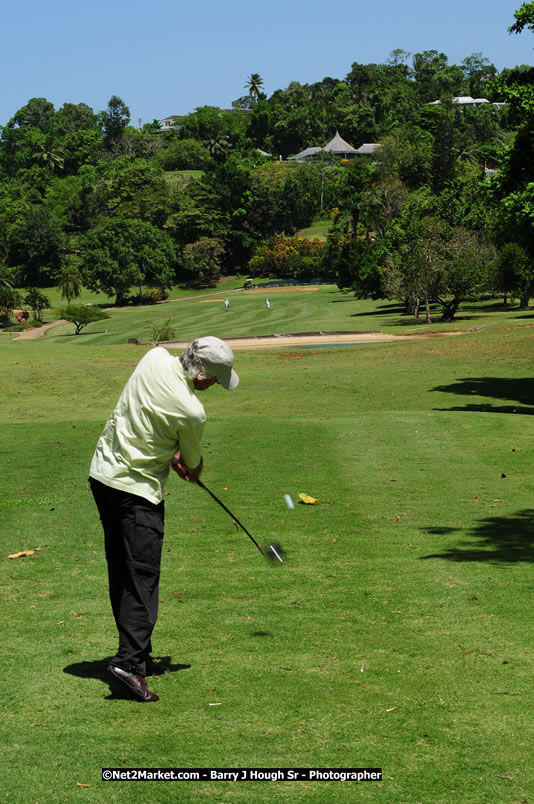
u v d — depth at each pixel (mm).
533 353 36000
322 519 8312
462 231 67625
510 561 6637
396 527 7957
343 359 39250
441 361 36281
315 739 3600
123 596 4141
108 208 172500
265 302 103000
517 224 23250
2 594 5777
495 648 4684
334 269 130875
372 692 4102
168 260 126188
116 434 4246
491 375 31172
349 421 16875
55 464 11922
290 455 12672
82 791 3168
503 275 68250
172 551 7062
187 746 3539
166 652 4699
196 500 9273
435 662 4488
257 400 27047
